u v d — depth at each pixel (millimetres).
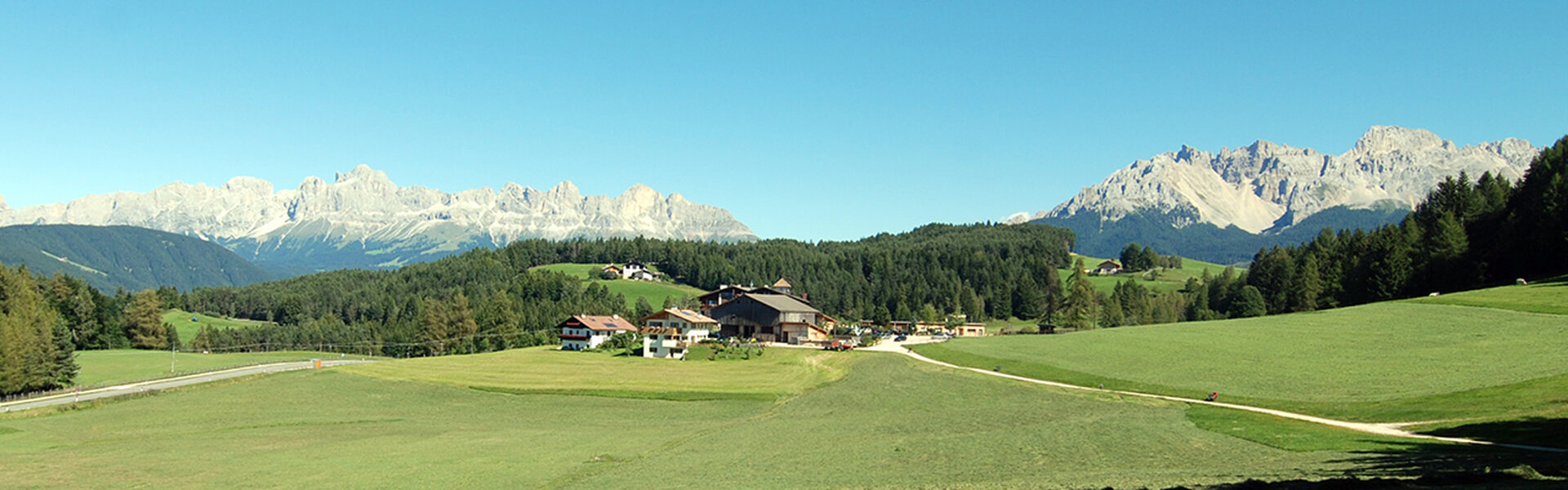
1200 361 94875
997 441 56312
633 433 71938
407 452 63469
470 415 86812
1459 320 101875
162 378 119438
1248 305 179625
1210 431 57062
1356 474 37719
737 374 109250
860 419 74375
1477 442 47219
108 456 64688
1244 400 73312
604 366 120125
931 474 47156
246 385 105812
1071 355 107688
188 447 68438
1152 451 50656
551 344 196000
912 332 190750
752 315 162375
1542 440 45250
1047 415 69875
